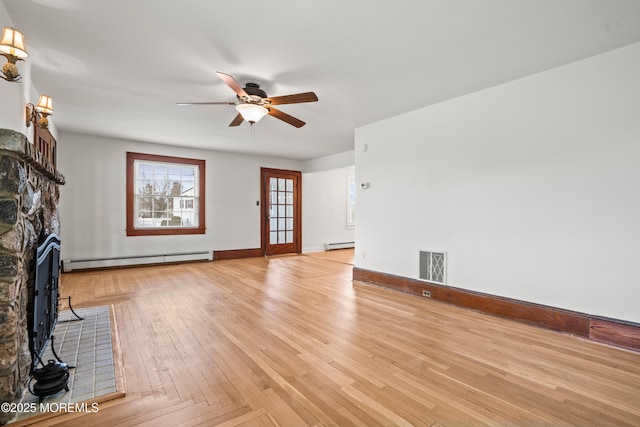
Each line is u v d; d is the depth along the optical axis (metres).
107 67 2.83
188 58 2.66
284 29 2.24
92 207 5.52
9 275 1.65
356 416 1.66
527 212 3.05
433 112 3.84
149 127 4.90
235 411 1.70
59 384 1.78
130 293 4.11
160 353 2.38
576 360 2.30
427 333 2.80
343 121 4.56
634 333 2.45
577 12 2.04
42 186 2.30
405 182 4.19
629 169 2.50
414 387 1.93
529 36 2.33
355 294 4.12
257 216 7.54
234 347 2.49
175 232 6.36
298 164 8.29
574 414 1.68
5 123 1.99
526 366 2.20
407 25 2.19
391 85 3.24
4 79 1.89
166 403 1.76
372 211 4.65
